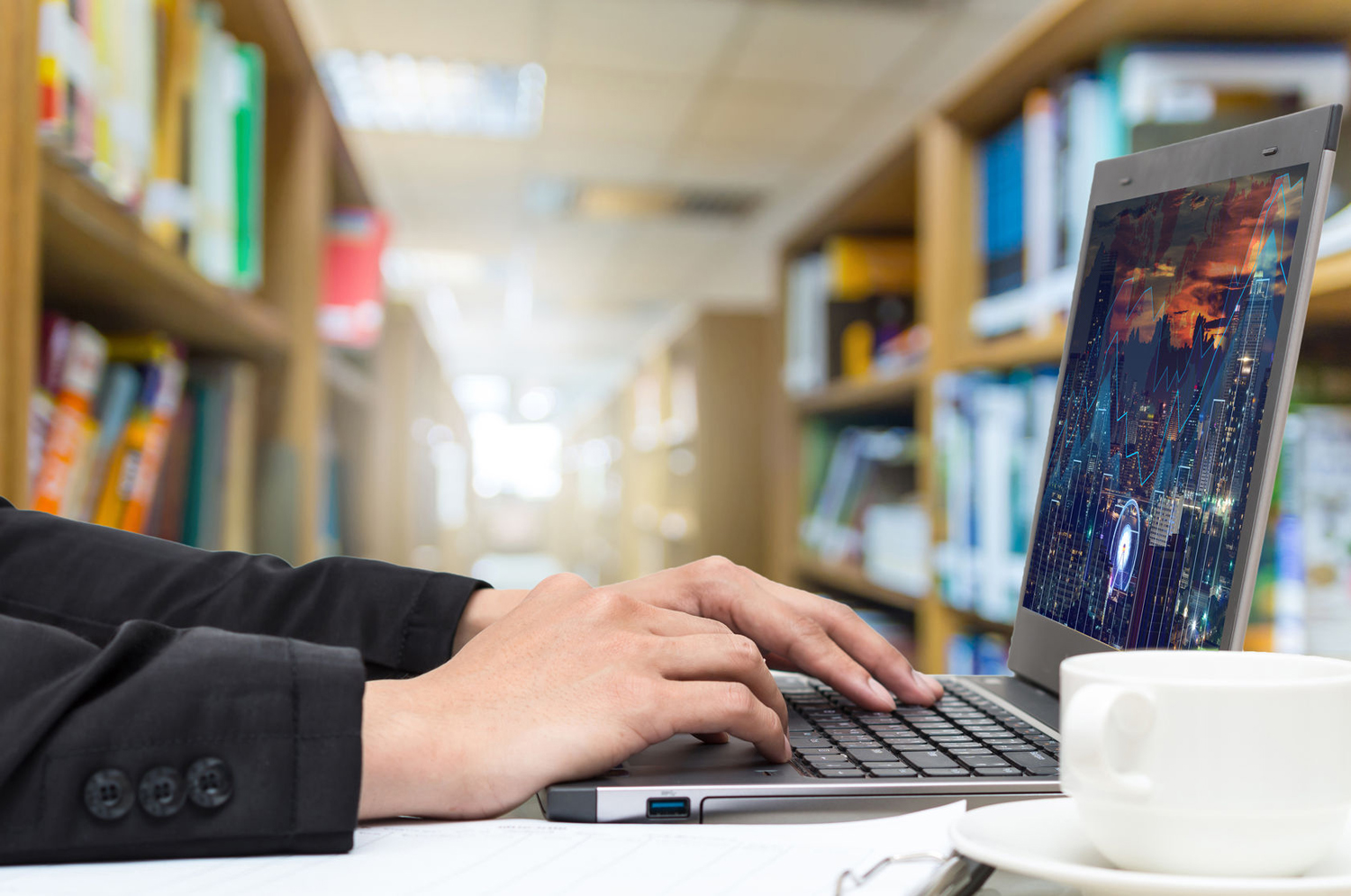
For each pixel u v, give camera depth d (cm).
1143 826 30
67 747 37
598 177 521
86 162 83
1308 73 122
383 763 41
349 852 37
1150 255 61
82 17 83
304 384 167
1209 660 33
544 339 991
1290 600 94
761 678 51
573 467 1119
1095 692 31
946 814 41
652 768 48
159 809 37
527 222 597
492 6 343
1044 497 71
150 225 106
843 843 38
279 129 169
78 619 59
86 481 104
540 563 1230
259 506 161
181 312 125
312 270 170
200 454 132
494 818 43
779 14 349
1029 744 53
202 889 33
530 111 437
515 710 45
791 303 264
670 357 461
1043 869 28
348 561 64
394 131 458
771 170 509
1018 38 139
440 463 386
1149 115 120
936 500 167
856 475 224
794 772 47
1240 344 49
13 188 76
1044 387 138
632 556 612
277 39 152
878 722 58
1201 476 50
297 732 39
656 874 34
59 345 98
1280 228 48
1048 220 140
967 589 157
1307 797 29
